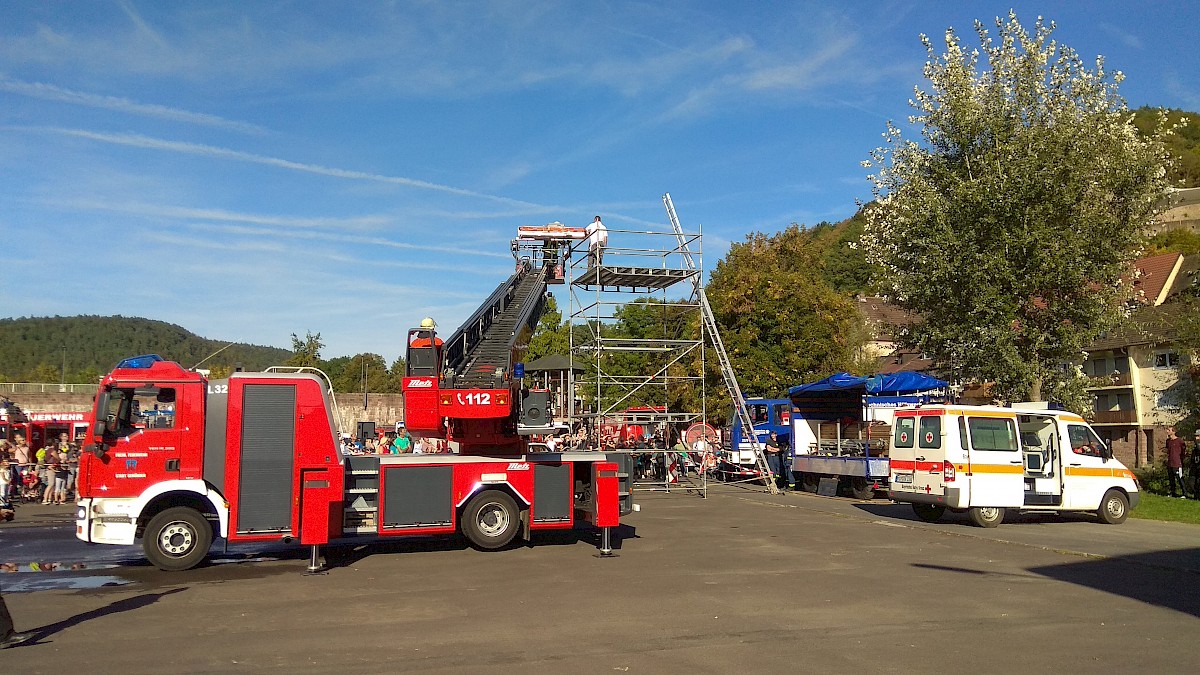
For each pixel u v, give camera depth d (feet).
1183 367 96.84
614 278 76.64
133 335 586.45
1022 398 74.02
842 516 62.85
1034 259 69.21
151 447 39.47
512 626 27.27
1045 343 73.92
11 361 496.23
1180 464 82.02
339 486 40.78
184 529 39.45
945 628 26.94
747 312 119.65
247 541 39.93
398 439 77.05
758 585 34.60
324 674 21.72
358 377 274.57
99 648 24.47
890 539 49.42
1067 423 58.70
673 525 56.85
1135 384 149.79
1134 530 54.65
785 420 100.42
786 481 93.61
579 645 24.76
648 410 104.37
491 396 45.55
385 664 22.71
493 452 47.26
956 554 43.34
